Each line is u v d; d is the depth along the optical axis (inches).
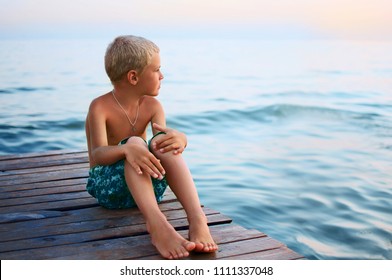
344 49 1775.3
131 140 117.3
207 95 610.2
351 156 303.3
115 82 123.6
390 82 764.6
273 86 717.9
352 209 207.9
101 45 1710.1
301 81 785.6
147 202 111.3
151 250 110.2
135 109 127.6
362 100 564.4
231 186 237.9
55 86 654.5
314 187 237.9
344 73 908.0
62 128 391.5
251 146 334.0
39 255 107.6
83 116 437.4
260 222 192.7
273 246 112.3
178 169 114.9
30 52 1312.7
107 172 125.3
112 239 115.9
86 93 600.7
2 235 117.6
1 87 632.4
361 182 246.2
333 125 418.6
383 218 198.7
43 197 142.1
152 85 122.7
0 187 150.3
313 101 553.9
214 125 421.1
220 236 117.1
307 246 171.8
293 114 471.5
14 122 407.8
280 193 227.5
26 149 326.3
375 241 177.3
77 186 151.8
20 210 132.4
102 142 121.8
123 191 126.3
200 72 897.5
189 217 112.2
